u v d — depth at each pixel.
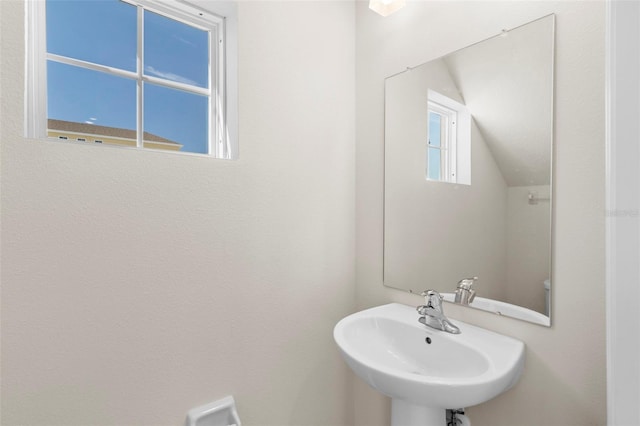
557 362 1.02
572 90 0.99
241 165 1.32
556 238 1.03
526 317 1.09
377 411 1.58
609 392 0.67
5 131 0.89
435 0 1.35
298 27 1.48
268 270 1.40
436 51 1.35
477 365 1.04
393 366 1.24
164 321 1.15
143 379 1.11
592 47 0.95
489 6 1.19
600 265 0.94
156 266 1.13
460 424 1.16
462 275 1.27
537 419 1.06
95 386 1.03
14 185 0.90
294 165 1.48
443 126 1.32
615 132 0.66
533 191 1.08
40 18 1.03
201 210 1.22
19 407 0.92
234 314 1.31
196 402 1.22
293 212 1.48
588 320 0.96
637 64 0.63
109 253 1.05
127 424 1.08
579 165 0.98
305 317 1.53
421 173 1.41
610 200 0.67
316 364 1.57
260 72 1.37
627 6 0.64
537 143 1.06
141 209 1.10
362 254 1.69
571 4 0.99
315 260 1.56
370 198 1.64
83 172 1.00
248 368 1.35
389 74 1.54
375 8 1.41
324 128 1.58
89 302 1.02
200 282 1.23
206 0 1.28
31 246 0.93
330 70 1.60
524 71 1.09
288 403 1.48
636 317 0.63
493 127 1.17
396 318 1.32
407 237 1.47
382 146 1.58
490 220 1.18
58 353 0.97
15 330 0.91
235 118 1.32
